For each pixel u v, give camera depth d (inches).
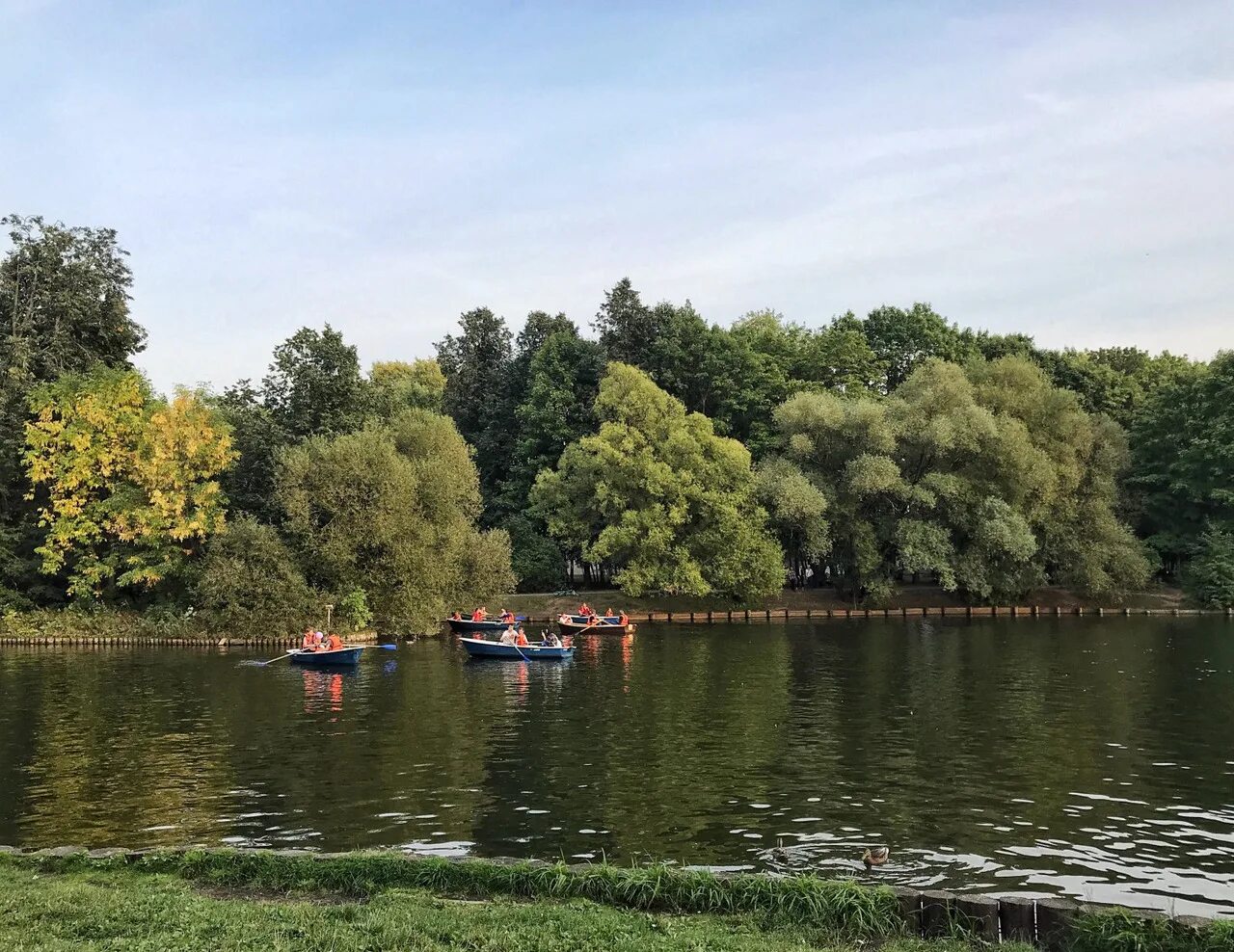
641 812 692.7
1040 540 2608.3
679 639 1999.3
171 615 1929.1
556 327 3494.1
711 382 2910.9
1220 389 2650.1
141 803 725.9
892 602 2674.7
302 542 1988.2
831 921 435.5
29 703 1188.5
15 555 2118.6
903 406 2593.5
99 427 2005.4
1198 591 2546.8
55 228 2311.8
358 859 498.9
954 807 708.7
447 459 2388.0
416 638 2018.9
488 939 392.5
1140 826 665.6
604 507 2503.7
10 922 408.2
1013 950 403.9
